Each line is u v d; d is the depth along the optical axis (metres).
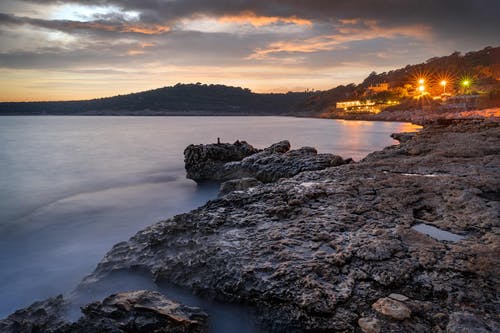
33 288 8.97
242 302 5.70
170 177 24.78
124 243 7.92
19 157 36.16
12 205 17.45
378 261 5.84
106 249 11.48
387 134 65.94
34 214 15.73
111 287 6.79
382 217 7.76
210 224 7.84
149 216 15.32
